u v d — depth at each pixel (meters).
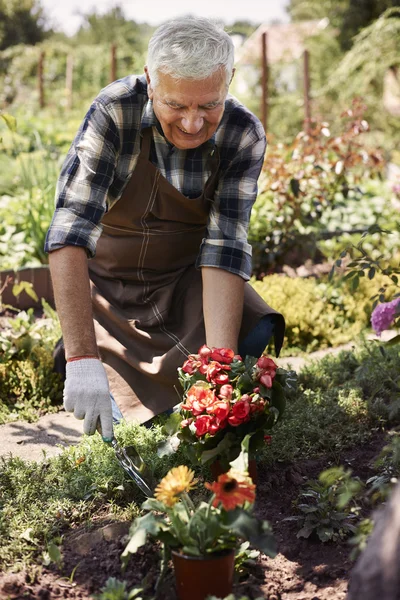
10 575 1.95
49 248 2.51
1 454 2.82
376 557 1.43
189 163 2.84
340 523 2.23
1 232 5.55
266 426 2.23
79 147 2.63
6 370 3.53
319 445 2.82
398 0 14.28
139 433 2.72
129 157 2.77
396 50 11.22
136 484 2.43
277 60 15.20
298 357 4.20
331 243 6.07
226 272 2.74
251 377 2.23
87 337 2.41
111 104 2.66
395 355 3.57
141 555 2.04
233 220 2.82
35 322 4.30
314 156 5.71
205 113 2.38
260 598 1.75
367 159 5.68
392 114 11.76
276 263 5.62
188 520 1.87
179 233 2.98
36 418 3.23
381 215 6.71
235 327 2.70
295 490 2.50
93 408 2.29
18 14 24.55
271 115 14.05
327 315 4.65
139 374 2.94
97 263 3.12
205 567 1.75
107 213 2.95
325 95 13.07
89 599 1.88
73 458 2.60
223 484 1.72
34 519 2.23
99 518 2.28
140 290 3.03
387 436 2.87
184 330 2.96
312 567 2.06
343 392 3.25
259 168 2.86
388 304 3.11
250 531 1.70
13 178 6.62
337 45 15.23
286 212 5.69
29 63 16.81
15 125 3.20
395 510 1.46
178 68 2.25
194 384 2.24
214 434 2.19
